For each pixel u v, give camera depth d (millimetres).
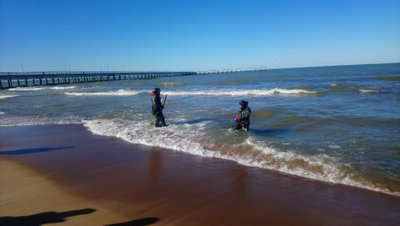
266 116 11656
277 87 27125
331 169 5871
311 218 4285
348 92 19750
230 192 5258
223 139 8523
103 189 5578
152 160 7270
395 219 4160
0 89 49625
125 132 10328
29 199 5207
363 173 5590
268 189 5305
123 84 51688
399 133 8289
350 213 4367
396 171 5582
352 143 7461
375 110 12148
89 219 4430
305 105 14406
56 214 4602
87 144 9133
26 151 8570
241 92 22750
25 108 19297
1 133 11352
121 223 4297
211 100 18844
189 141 8695
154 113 10883
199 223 4262
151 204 4906
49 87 50469
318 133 8664
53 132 11180
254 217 4379
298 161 6402
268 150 7199
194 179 5930
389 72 50469
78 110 17266
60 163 7293
